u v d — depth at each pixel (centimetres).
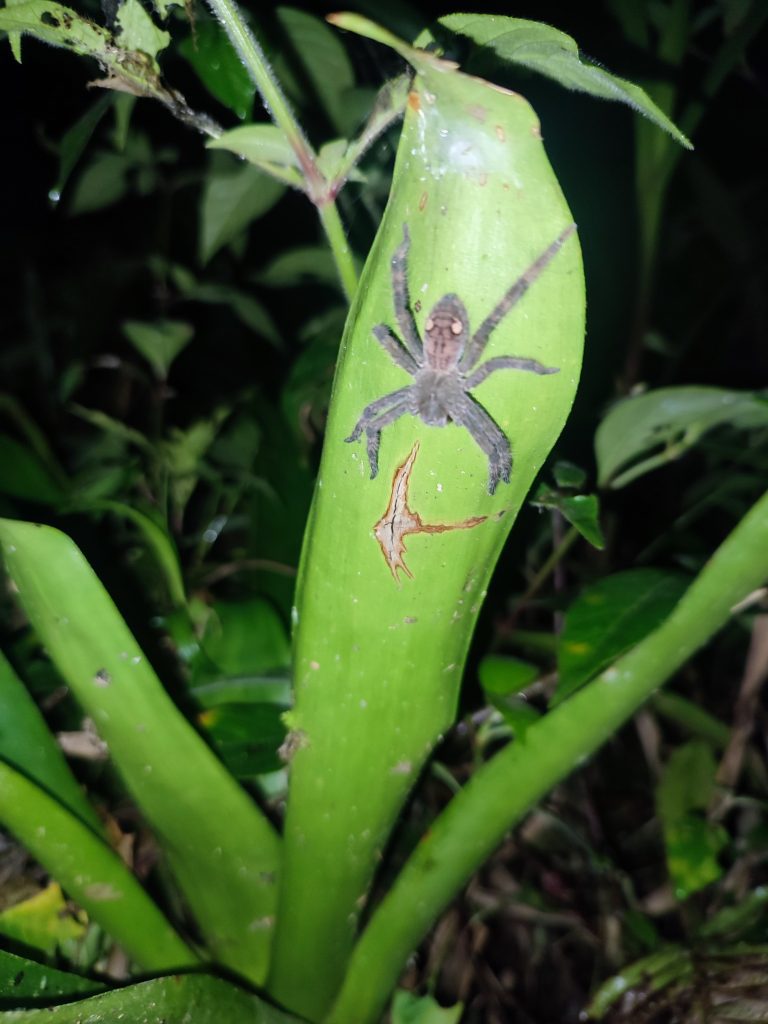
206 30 27
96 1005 23
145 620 41
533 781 27
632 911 40
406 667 25
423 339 20
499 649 43
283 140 22
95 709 26
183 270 52
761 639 39
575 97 51
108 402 63
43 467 41
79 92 56
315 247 47
